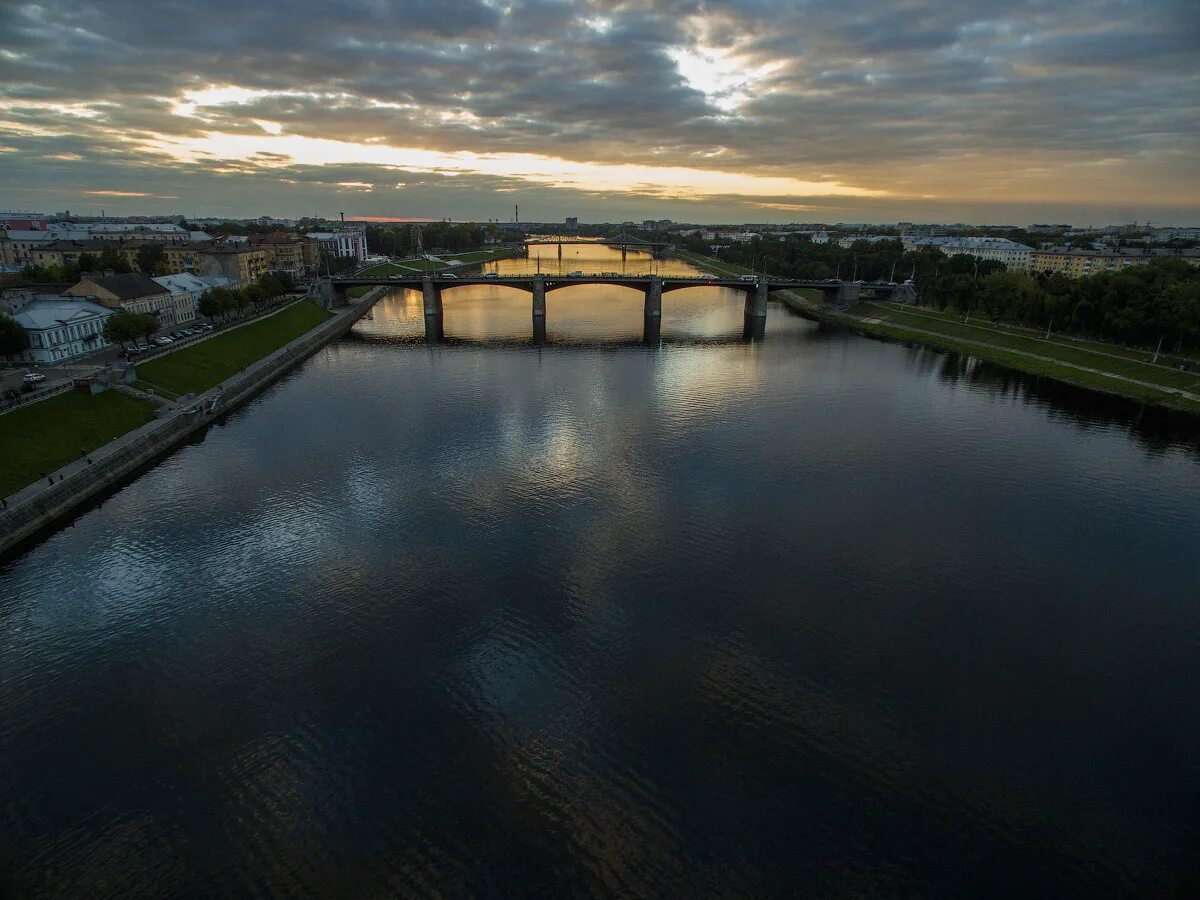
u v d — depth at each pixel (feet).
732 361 524.11
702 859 123.75
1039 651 179.83
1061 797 136.98
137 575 208.95
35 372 364.99
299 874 120.98
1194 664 176.55
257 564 214.69
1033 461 310.86
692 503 258.37
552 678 166.50
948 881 120.26
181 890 118.21
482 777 139.85
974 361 541.75
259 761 143.43
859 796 136.26
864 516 251.19
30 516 230.68
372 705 158.10
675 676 167.53
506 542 227.40
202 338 465.47
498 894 117.50
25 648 176.86
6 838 126.72
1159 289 526.16
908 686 165.89
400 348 572.51
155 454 302.86
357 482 274.98
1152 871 122.31
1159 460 315.58
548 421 354.74
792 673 169.27
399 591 200.54
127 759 143.74
